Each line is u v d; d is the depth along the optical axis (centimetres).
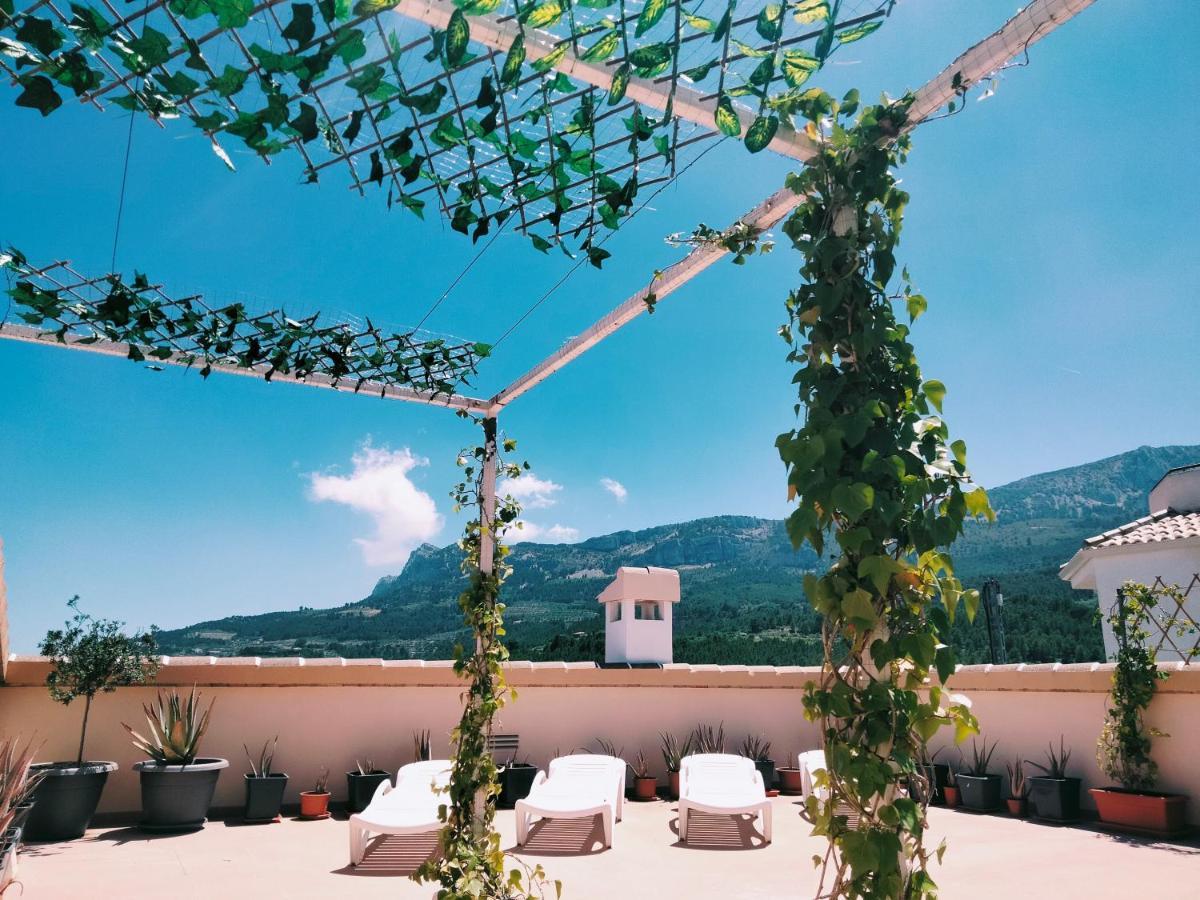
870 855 212
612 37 210
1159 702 695
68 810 660
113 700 763
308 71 200
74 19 192
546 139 243
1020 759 808
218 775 732
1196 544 1036
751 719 959
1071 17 218
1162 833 643
